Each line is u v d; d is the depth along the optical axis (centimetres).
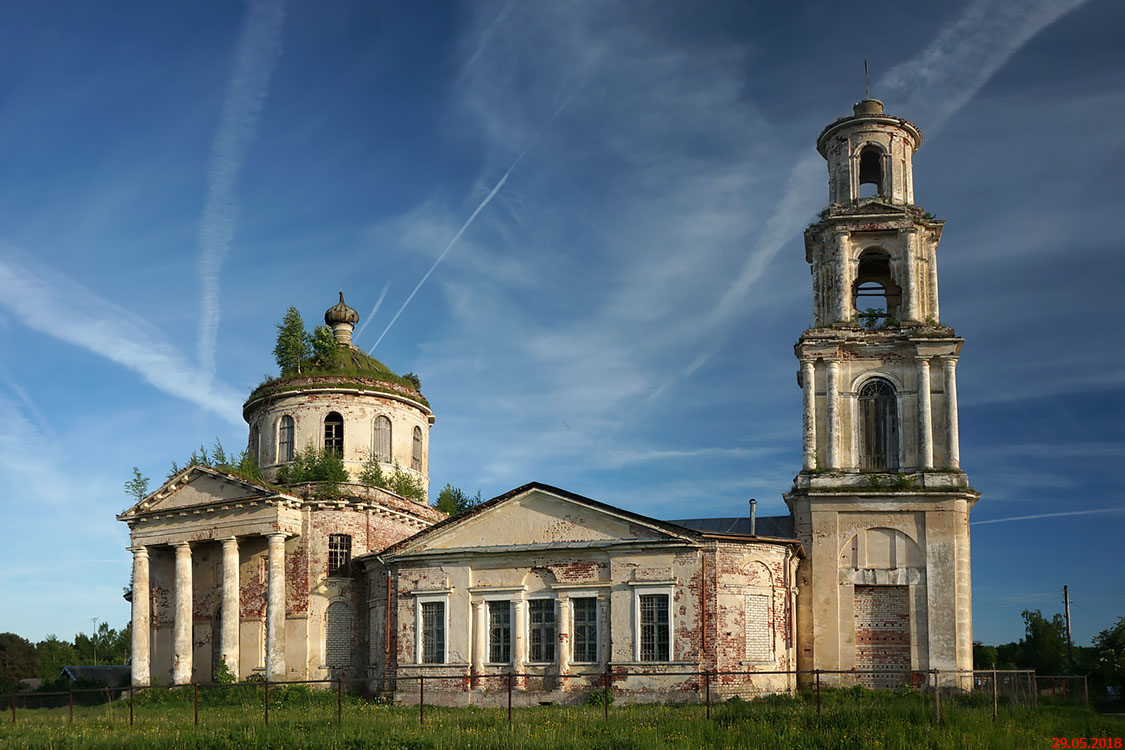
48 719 3712
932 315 4344
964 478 4119
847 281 4381
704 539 3916
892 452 4247
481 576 4284
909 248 4350
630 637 3953
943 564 4059
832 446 4244
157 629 5131
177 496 4931
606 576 4056
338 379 5197
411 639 4359
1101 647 5625
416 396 5431
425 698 4244
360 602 4769
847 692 3834
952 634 4003
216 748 2784
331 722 3141
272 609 4597
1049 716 3022
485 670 4184
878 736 2603
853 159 4497
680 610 3903
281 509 4675
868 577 4122
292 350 5400
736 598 3919
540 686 4072
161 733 3070
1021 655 7519
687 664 3847
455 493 5944
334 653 4703
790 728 2742
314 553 4759
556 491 4191
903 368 4281
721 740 2655
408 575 4428
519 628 4156
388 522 5000
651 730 2755
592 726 2894
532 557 4197
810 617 4150
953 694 3762
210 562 5059
